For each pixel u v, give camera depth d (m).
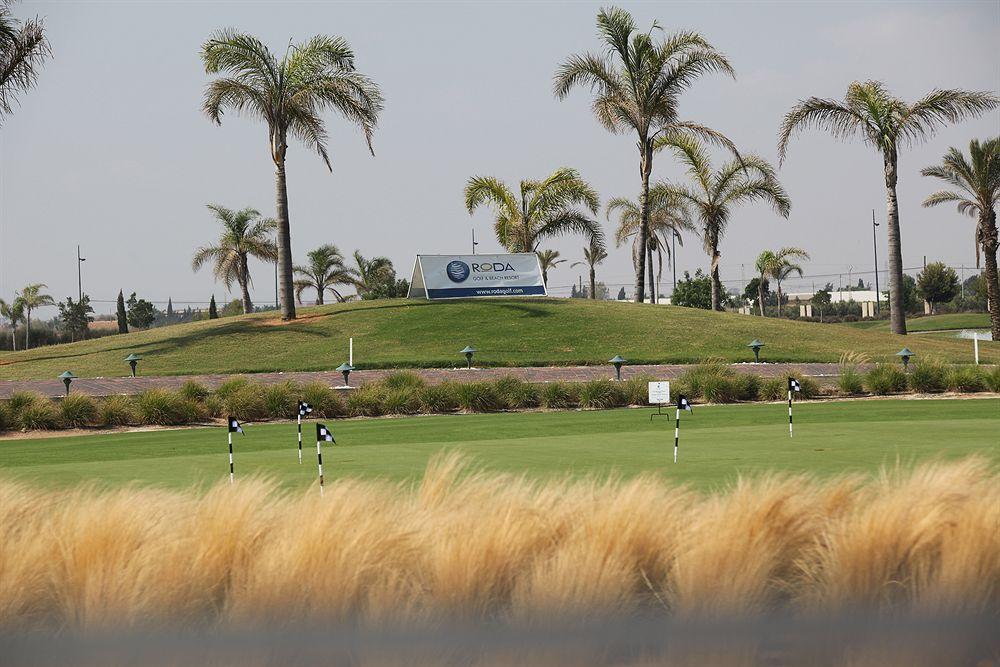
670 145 118.62
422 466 29.30
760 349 84.62
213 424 53.97
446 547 14.16
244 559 14.38
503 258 107.44
